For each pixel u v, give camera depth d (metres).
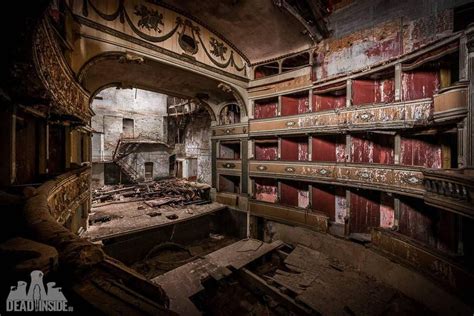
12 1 3.17
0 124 4.94
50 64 5.06
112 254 13.05
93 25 9.68
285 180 15.81
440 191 7.46
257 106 17.33
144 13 11.36
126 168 25.27
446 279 7.69
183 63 13.07
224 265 11.88
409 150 10.32
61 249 2.63
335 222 13.64
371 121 10.61
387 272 9.96
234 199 17.94
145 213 16.09
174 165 29.22
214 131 19.70
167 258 14.71
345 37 12.46
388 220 11.68
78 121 8.22
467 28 7.06
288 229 15.00
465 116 7.06
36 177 6.49
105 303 2.18
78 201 8.33
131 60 11.04
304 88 14.27
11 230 3.22
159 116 27.84
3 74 4.07
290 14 11.69
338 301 9.16
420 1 9.75
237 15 12.93
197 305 9.96
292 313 9.48
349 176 11.78
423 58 9.20
